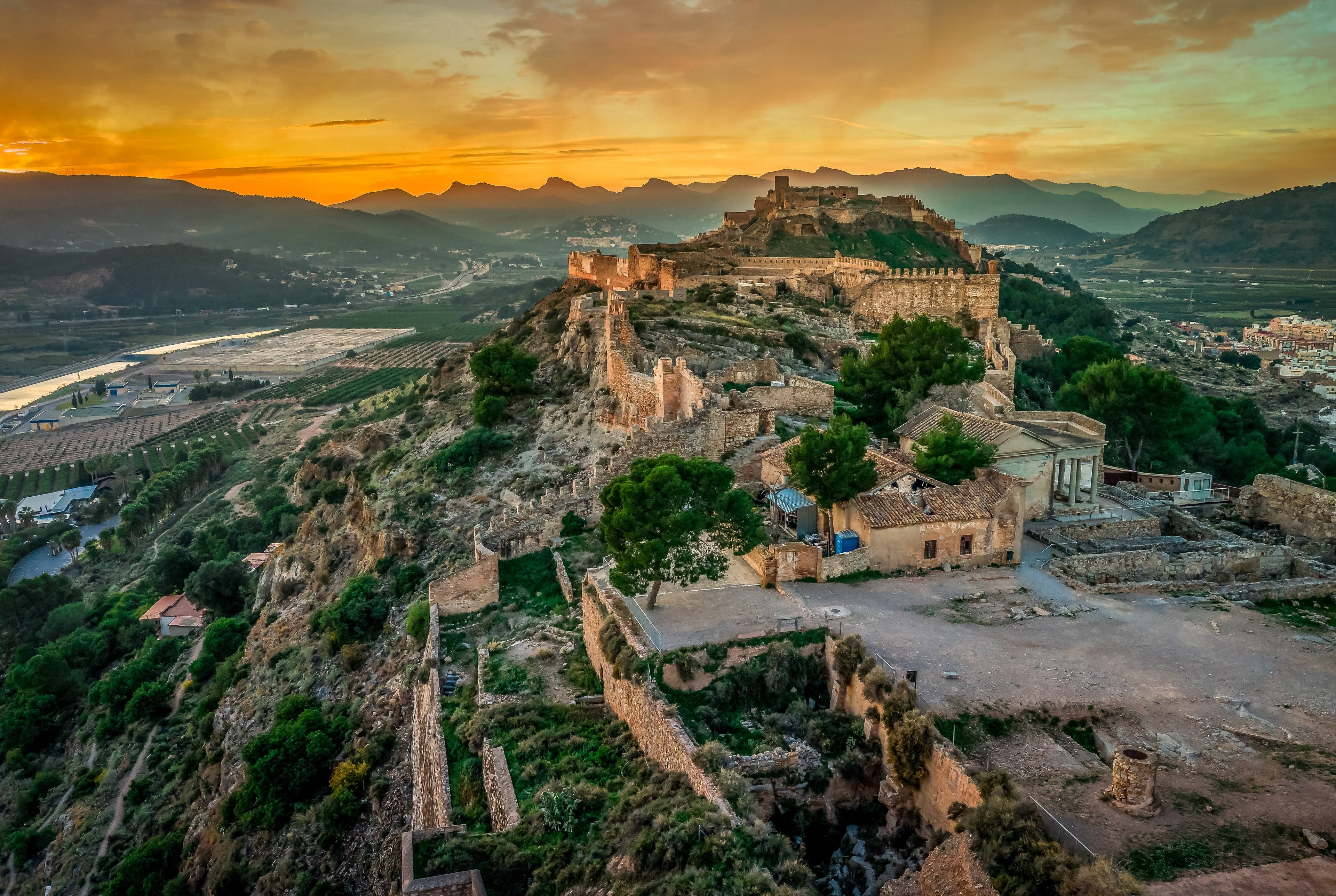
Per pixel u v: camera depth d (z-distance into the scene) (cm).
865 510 4678
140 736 7844
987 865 2412
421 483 8412
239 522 14025
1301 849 2392
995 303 12706
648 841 2886
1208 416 9169
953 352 8144
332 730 5309
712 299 11594
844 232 17212
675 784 3183
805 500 5200
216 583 10631
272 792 5056
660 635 3856
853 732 3341
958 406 7375
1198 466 8456
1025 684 3384
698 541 4494
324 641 6619
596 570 5038
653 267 12925
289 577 9262
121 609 11412
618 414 8238
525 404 9781
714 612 4134
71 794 7512
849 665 3544
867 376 7681
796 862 2680
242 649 8294
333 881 4353
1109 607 4178
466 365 14625
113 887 5622
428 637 5306
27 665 9606
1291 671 3503
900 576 4616
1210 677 3453
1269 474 6650
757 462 6194
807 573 4553
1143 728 3100
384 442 12800
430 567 6656
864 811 3139
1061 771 2844
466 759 3991
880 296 12569
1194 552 4966
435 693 4506
